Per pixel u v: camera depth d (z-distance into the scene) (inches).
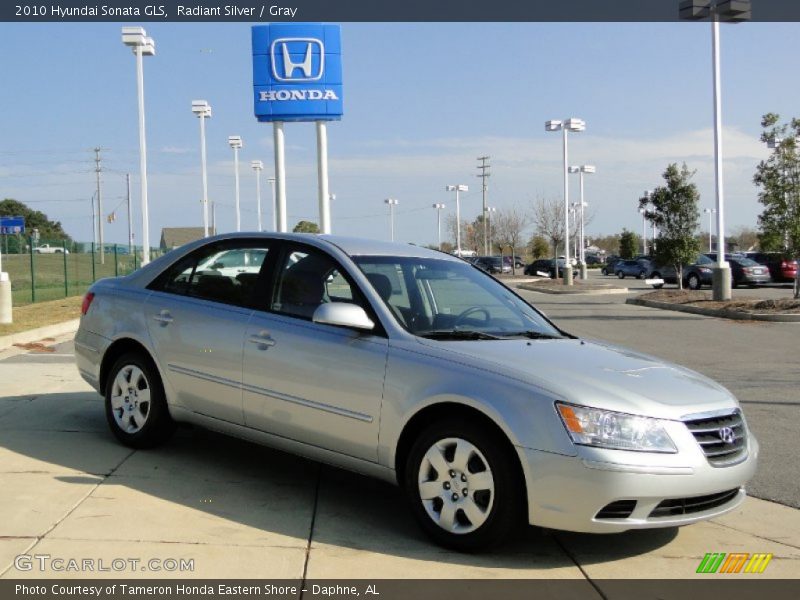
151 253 1804.9
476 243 3676.2
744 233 3344.0
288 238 229.8
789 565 181.9
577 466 165.9
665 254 1111.0
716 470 174.4
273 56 1056.2
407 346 192.4
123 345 252.4
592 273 2600.9
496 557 178.2
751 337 637.3
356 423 195.3
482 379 178.5
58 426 274.4
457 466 179.0
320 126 1082.1
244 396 218.1
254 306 224.1
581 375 180.7
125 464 232.1
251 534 184.2
